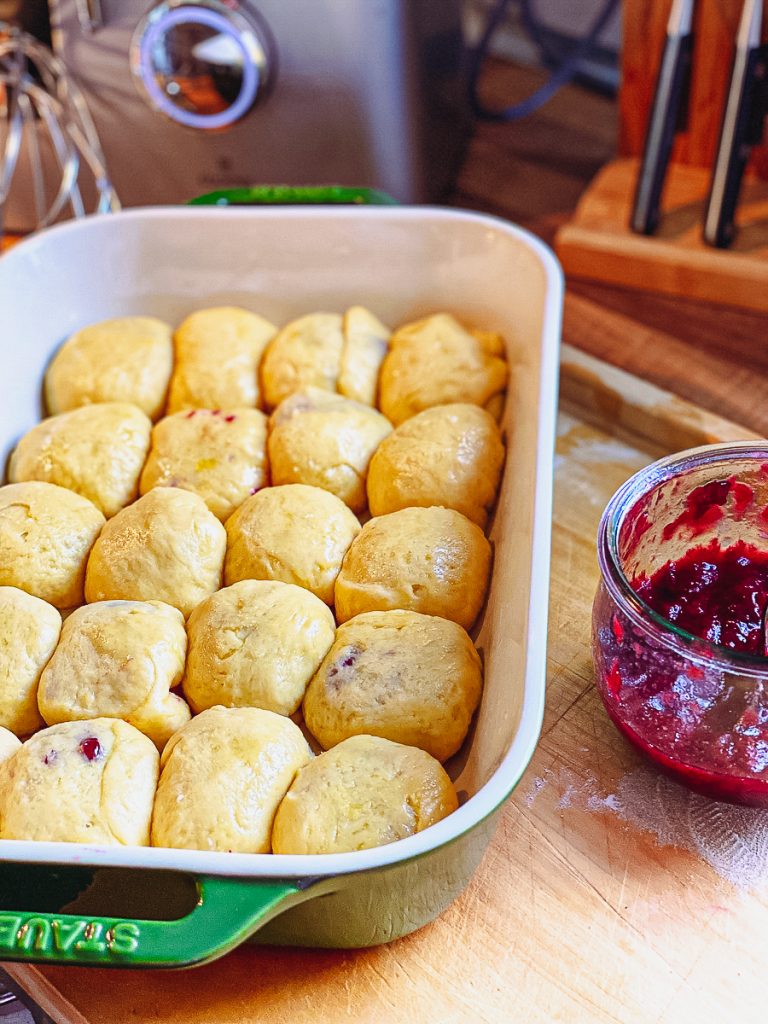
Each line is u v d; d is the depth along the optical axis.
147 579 0.96
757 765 0.75
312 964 0.79
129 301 1.24
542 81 1.74
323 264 1.20
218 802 0.78
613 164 1.52
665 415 1.13
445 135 1.50
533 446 0.93
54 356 1.20
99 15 1.29
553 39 1.77
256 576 0.97
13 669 0.90
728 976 0.76
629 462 1.13
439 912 0.79
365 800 0.77
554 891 0.81
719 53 1.34
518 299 1.12
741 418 1.16
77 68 1.35
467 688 0.86
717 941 0.77
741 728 0.73
